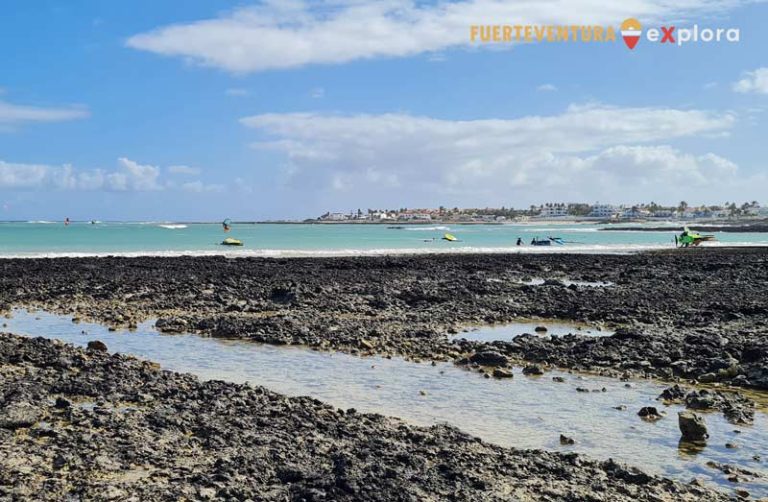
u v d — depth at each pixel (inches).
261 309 1088.2
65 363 616.7
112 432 425.7
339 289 1311.5
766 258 2440.9
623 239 5032.0
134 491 338.0
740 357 716.0
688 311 1052.5
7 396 498.3
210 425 443.2
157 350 768.3
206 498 332.2
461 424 494.9
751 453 441.1
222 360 716.0
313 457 391.5
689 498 355.6
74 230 7062.0
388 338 829.8
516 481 364.5
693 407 549.3
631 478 379.9
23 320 988.6
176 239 4357.8
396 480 354.6
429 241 4293.8
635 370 685.3
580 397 578.6
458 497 337.7
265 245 3595.0
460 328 946.7
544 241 3725.4
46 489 338.0
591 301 1206.3
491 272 1808.6
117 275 1567.4
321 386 604.4
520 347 773.9
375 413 503.5
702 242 3944.4
